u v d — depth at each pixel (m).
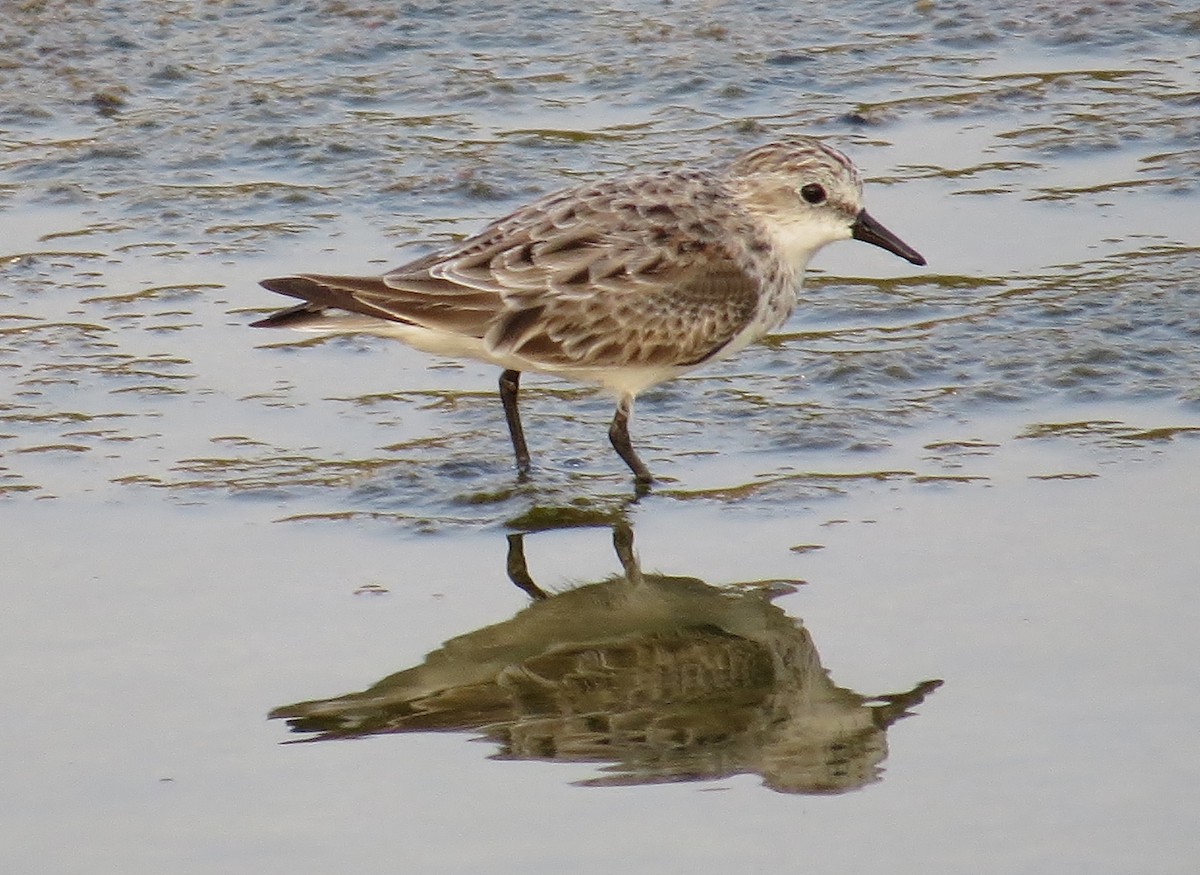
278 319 12.22
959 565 11.45
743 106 18.47
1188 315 14.51
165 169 17.41
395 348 14.89
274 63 19.31
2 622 10.98
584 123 18.12
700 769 9.65
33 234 16.33
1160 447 12.80
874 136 17.86
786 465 12.94
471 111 18.38
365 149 17.61
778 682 10.52
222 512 12.40
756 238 13.11
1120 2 20.19
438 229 16.22
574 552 12.02
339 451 13.27
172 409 13.79
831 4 20.39
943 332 14.66
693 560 11.78
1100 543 11.60
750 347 14.75
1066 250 15.77
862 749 9.60
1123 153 17.36
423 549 12.03
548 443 13.45
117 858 8.80
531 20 20.17
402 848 8.85
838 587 11.30
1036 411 13.45
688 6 20.45
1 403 13.79
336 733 9.93
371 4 20.33
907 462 12.84
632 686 10.68
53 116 18.33
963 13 20.16
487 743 9.94
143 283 15.54
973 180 17.03
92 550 11.86
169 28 19.95
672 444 13.34
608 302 12.62
